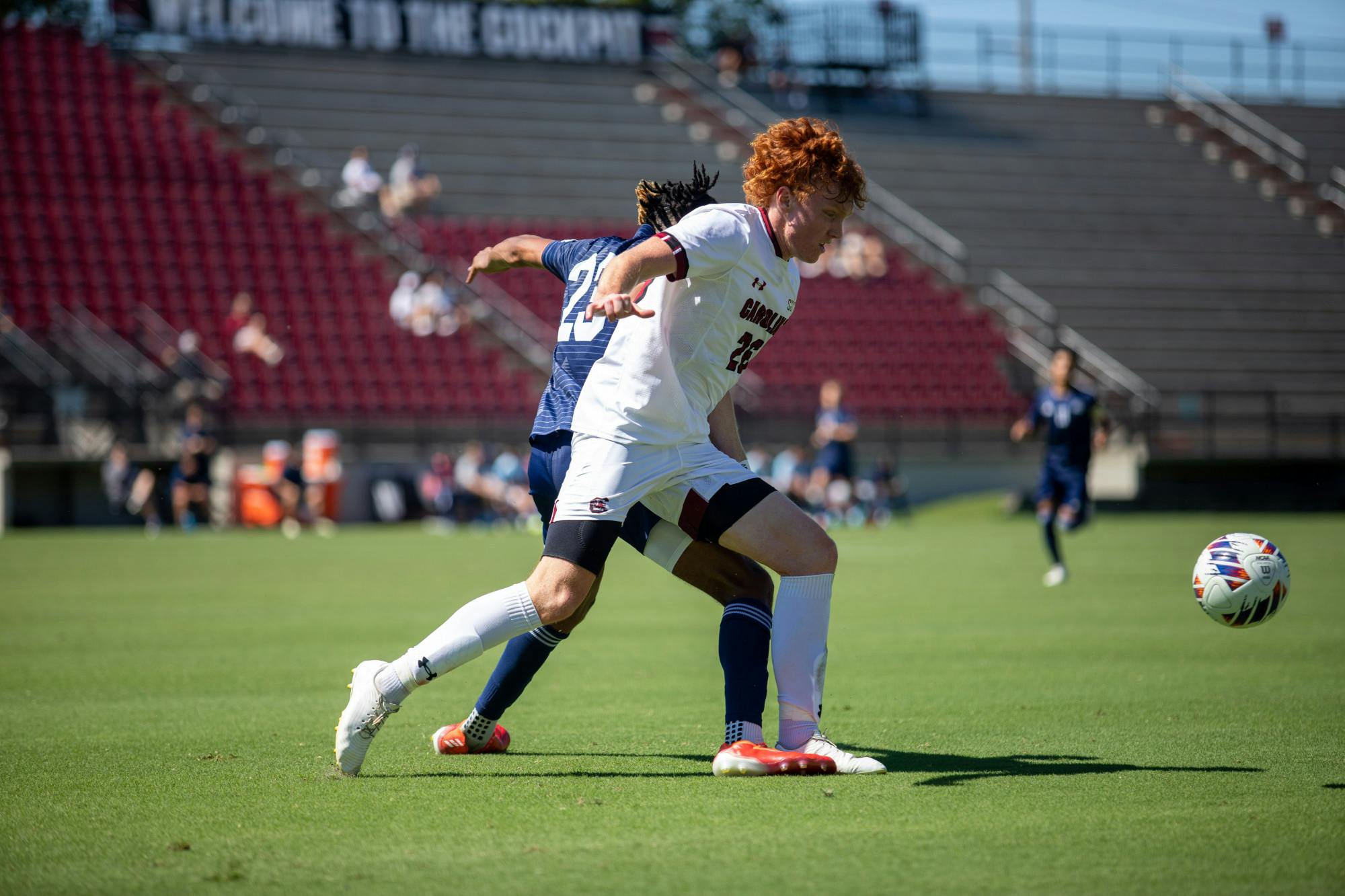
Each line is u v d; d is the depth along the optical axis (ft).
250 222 276.21
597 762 42.75
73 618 94.48
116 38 315.78
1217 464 279.08
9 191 266.77
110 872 29.71
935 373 293.43
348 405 250.37
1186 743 46.01
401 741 46.96
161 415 232.32
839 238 40.22
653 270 37.22
